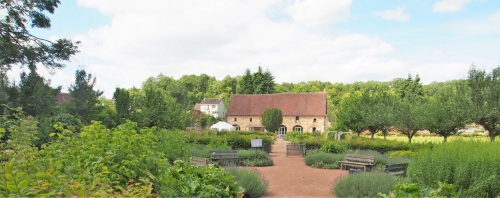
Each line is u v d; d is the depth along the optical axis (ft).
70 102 66.54
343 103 115.44
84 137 17.88
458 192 23.02
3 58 49.44
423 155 28.53
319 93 195.72
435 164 25.71
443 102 74.23
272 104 196.54
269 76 244.63
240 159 56.34
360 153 63.46
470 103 68.90
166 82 368.27
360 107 105.50
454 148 28.55
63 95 132.46
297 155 75.05
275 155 76.54
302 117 188.34
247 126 194.18
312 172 49.75
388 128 100.01
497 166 23.68
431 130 73.97
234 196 23.11
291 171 50.70
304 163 61.05
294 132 159.33
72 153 16.75
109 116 77.82
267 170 51.60
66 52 56.65
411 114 80.69
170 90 307.37
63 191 11.42
